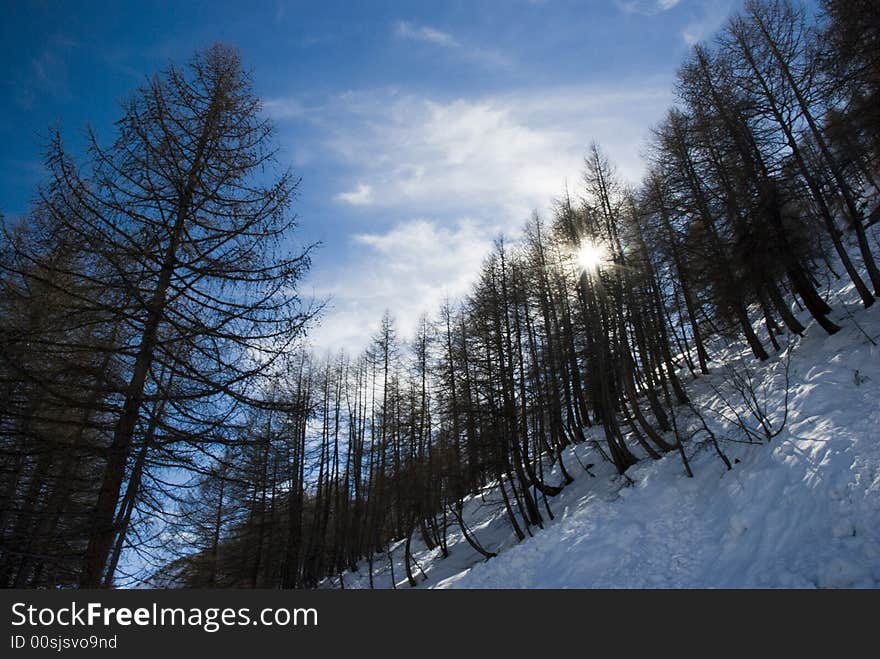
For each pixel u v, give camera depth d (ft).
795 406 36.78
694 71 57.57
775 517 28.60
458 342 75.92
